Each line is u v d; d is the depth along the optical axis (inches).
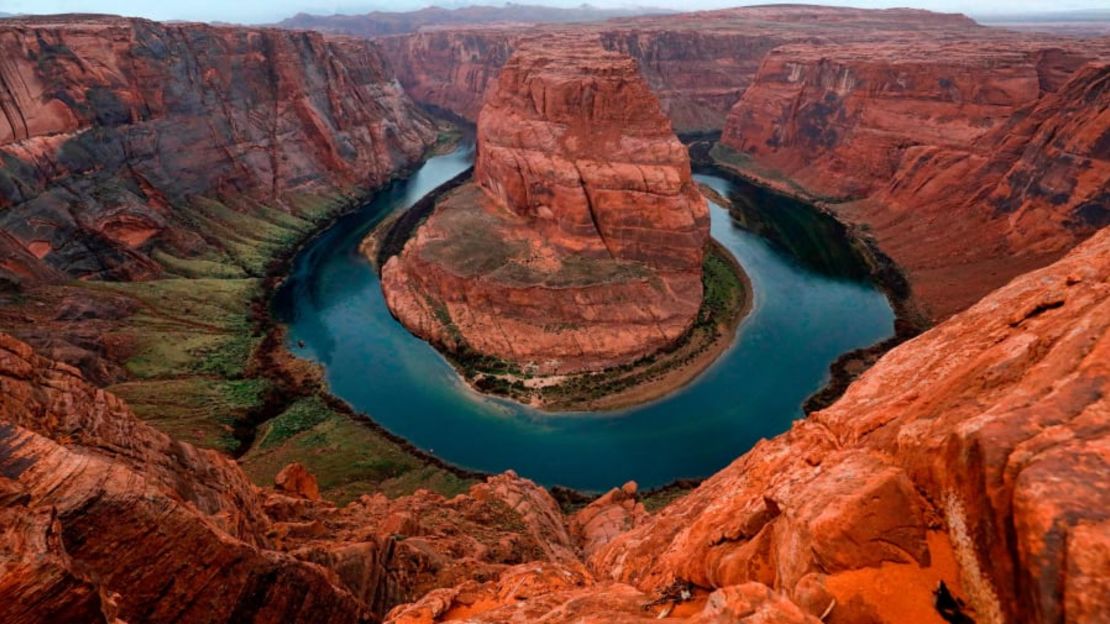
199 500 664.4
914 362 634.2
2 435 480.1
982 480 313.9
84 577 394.6
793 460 612.4
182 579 517.0
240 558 563.2
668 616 525.0
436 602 666.2
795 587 374.3
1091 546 239.1
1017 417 320.5
